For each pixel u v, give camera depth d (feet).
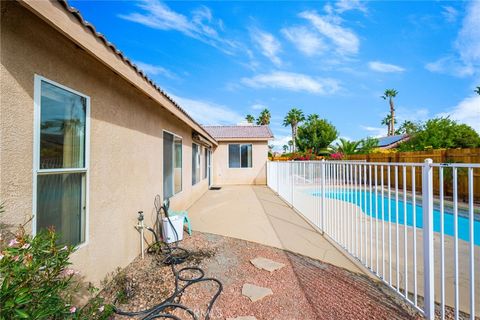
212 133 50.62
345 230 13.58
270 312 8.28
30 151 6.73
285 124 140.15
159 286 10.12
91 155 9.39
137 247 13.32
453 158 28.07
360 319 7.82
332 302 8.79
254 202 29.55
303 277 10.68
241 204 28.30
